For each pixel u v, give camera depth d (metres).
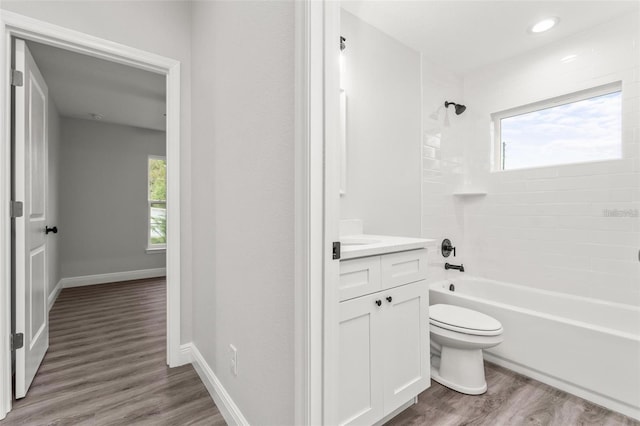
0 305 1.52
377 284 1.33
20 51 1.67
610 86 2.26
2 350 1.52
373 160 2.24
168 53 1.97
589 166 2.31
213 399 1.66
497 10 2.10
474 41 2.47
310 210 0.93
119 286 4.25
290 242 1.02
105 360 2.10
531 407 1.62
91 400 1.66
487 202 2.89
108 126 4.53
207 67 1.77
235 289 1.42
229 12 1.47
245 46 1.32
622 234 2.16
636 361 1.53
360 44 2.16
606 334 1.62
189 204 2.05
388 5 2.04
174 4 2.00
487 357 2.12
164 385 1.80
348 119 2.07
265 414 1.17
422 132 2.64
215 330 1.66
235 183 1.41
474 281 2.83
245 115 1.32
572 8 2.09
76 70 2.85
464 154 3.04
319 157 0.95
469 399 1.68
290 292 1.02
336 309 1.00
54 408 1.59
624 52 2.14
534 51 2.59
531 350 1.89
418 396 1.71
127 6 1.83
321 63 0.95
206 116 1.79
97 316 3.03
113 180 4.57
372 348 1.31
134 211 4.74
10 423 1.48
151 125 4.65
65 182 4.18
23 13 1.54
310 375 0.93
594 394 1.66
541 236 2.55
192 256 2.05
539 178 2.57
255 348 1.24
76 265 4.27
